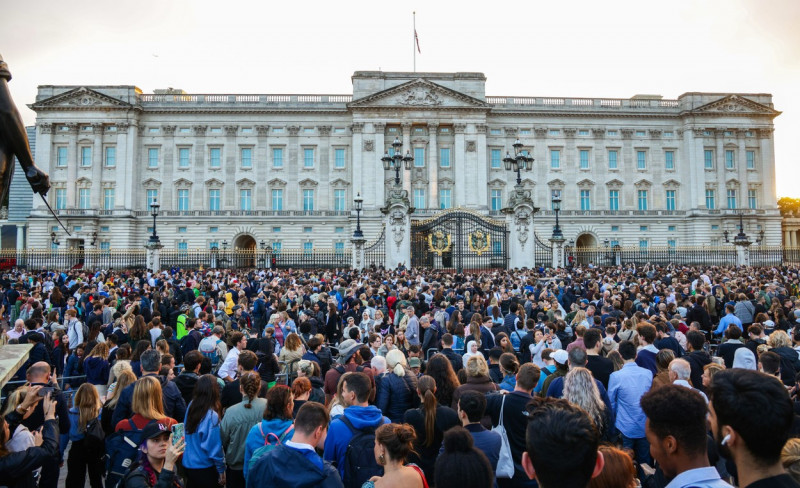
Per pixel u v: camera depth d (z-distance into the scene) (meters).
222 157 78.00
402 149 76.94
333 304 20.62
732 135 81.25
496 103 80.44
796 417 6.93
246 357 9.55
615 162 81.56
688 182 80.75
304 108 78.56
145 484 6.20
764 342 12.27
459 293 24.52
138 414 7.74
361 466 7.07
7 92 8.98
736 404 3.83
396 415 9.30
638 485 6.73
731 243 78.81
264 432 7.13
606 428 7.63
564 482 4.00
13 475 6.43
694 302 20.73
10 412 7.34
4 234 86.38
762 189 81.00
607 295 21.11
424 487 5.88
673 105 83.00
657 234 80.62
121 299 22.75
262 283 32.31
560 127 81.06
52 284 31.41
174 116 77.56
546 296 21.64
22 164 9.34
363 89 77.31
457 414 7.83
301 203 78.31
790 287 28.38
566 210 79.81
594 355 10.29
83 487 9.18
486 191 77.19
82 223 73.56
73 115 74.88
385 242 42.28
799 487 3.68
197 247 76.31
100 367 11.69
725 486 4.02
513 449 7.71
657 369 10.57
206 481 7.69
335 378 10.32
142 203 76.62
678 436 4.18
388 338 13.10
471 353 12.17
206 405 7.84
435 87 76.94
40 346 12.51
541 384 10.51
